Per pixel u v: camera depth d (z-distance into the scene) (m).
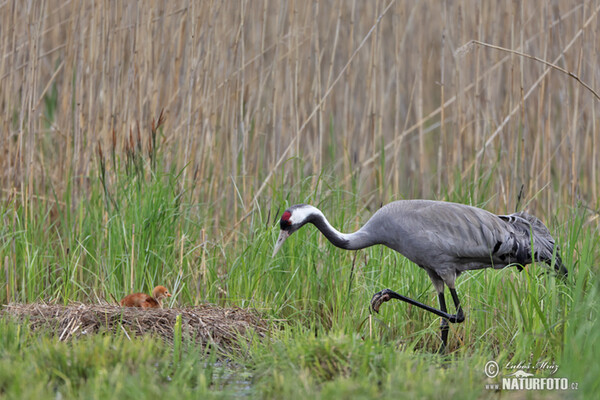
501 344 9.74
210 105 13.50
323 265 11.88
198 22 13.61
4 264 12.06
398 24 14.32
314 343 8.05
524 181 13.91
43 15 14.29
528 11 15.23
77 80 13.12
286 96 14.30
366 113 14.70
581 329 8.06
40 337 9.06
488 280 11.06
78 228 12.55
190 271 12.00
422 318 11.14
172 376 7.96
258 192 13.25
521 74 13.32
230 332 9.88
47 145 15.02
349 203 13.34
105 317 9.62
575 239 10.44
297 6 15.62
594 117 13.60
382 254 11.79
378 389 7.30
